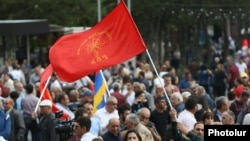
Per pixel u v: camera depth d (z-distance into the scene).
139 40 24.14
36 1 62.91
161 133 25.86
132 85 33.28
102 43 24.05
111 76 44.56
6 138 26.17
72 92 29.22
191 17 68.69
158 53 69.44
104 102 27.84
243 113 26.06
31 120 30.34
